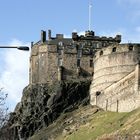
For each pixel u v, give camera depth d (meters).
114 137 176.50
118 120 198.50
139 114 185.62
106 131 193.38
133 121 181.38
